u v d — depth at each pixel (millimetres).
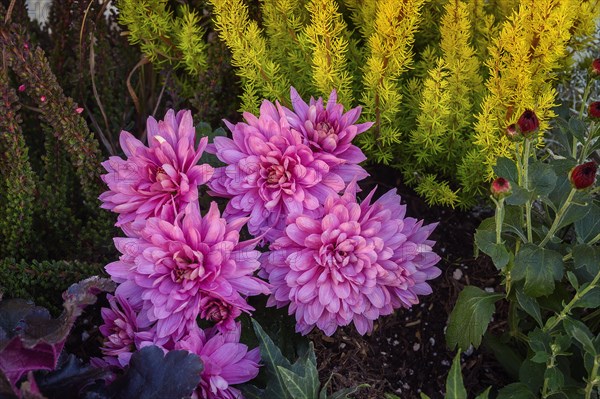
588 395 334
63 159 453
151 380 315
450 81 434
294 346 396
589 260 343
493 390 413
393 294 369
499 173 354
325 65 422
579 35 469
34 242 440
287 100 464
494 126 433
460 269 458
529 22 415
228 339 343
